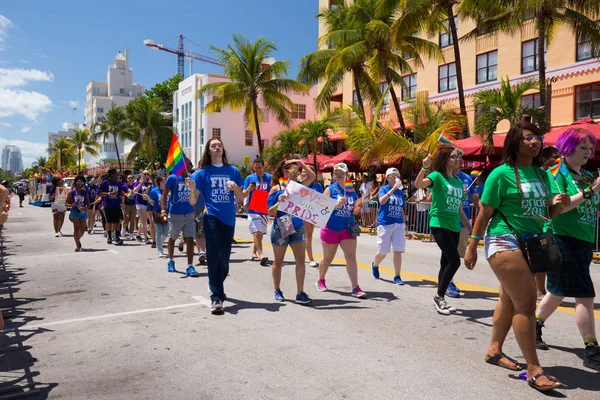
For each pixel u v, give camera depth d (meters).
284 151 30.47
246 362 4.11
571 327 5.15
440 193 5.71
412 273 8.43
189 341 4.68
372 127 19.39
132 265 9.31
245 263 9.45
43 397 3.51
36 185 42.19
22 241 13.78
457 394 3.46
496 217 3.70
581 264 4.01
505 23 18.11
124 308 6.00
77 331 5.08
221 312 5.62
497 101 15.18
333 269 8.80
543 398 3.38
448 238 5.64
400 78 24.56
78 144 81.75
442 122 18.89
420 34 28.97
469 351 4.36
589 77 20.39
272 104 30.77
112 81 139.38
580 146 4.04
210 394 3.51
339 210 6.54
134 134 60.66
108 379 3.82
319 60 25.52
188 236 8.13
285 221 5.99
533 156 3.65
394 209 7.47
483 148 15.02
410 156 18.09
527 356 3.53
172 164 8.29
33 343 4.72
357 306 6.01
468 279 7.95
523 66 23.28
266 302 6.21
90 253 11.15
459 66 19.22
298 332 4.93
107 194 12.79
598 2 15.12
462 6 16.95
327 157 28.16
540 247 3.40
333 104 38.31
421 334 4.86
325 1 35.34
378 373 3.85
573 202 3.79
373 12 21.84
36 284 7.62
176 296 6.59
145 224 13.19
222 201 5.83
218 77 49.09
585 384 3.63
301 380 3.72
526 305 3.50
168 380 3.78
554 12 16.33
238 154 49.00
